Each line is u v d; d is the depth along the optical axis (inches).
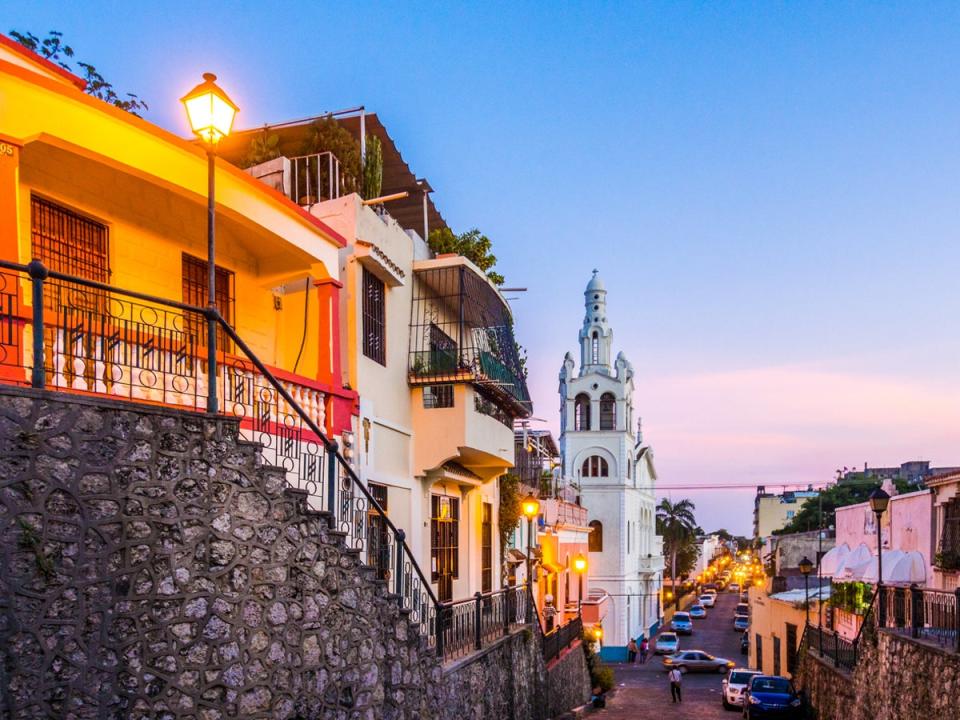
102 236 393.4
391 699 347.9
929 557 830.5
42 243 361.7
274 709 277.0
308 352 520.7
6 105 295.1
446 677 423.8
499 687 557.3
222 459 269.9
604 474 2203.5
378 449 546.0
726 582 5438.0
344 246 494.3
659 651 2016.5
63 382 290.8
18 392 218.8
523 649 638.5
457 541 717.3
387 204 838.5
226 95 311.1
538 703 681.0
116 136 338.6
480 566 767.7
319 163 581.9
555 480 1578.5
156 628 242.7
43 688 215.2
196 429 263.3
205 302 454.6
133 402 247.3
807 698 848.3
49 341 298.5
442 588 663.8
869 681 612.1
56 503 223.6
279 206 427.5
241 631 268.1
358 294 529.7
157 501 248.2
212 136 306.0
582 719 808.3
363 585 333.1
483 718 504.1
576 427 2272.4
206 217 453.1
